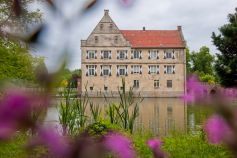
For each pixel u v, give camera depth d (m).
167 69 81.75
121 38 81.44
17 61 13.41
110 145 0.82
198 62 93.12
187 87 0.88
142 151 8.63
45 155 0.82
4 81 0.77
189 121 26.45
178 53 81.75
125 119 12.41
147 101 62.25
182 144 11.60
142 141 10.15
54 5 0.85
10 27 0.95
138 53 81.75
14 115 0.71
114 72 81.25
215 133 0.78
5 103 0.71
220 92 0.82
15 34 0.92
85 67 80.88
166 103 56.44
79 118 11.77
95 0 0.87
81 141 0.82
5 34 0.93
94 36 81.19
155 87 81.38
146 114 35.44
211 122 0.79
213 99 0.80
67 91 11.06
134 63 81.50
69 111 10.97
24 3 1.01
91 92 80.25
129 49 81.44
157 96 81.19
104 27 81.38
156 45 81.81
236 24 27.75
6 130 0.70
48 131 0.79
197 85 0.88
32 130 0.75
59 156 0.79
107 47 81.25
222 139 0.78
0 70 13.76
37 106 0.75
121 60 81.38
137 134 13.23
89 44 81.12
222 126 0.78
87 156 0.79
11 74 13.64
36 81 0.80
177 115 33.38
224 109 0.78
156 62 81.69
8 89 0.74
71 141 0.83
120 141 0.84
